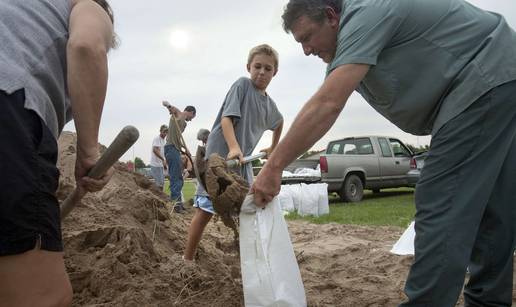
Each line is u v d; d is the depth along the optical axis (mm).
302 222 8430
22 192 1401
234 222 2545
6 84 1446
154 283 3004
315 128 2203
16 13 1603
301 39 2537
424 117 2492
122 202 4055
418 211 2389
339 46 2283
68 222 3375
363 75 2232
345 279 4148
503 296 2666
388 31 2252
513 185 2570
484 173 2287
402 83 2373
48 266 1483
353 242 5918
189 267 3385
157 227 4137
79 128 1719
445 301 2242
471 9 2477
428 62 2334
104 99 1736
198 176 2654
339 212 10312
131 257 3131
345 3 2377
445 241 2230
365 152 14312
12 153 1404
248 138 3881
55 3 1763
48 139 1540
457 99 2299
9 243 1392
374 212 9914
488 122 2273
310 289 3674
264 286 2234
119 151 1741
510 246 2621
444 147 2322
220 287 3158
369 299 3438
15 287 1414
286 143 2234
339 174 13172
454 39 2338
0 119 1406
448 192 2291
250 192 2359
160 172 11688
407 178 14086
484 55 2297
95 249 3201
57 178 1578
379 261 4742
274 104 4129
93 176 1861
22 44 1570
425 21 2311
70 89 1664
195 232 3654
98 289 2812
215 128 3922
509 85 2273
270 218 2314
